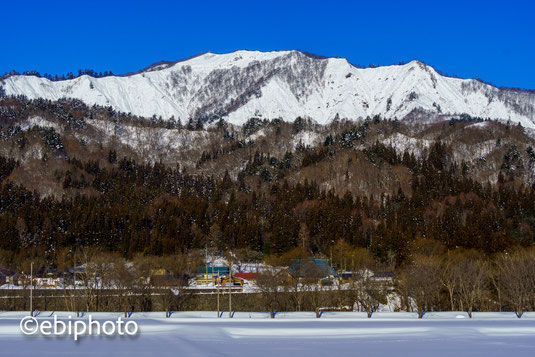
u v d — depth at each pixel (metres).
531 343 65.56
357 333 73.06
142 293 108.12
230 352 58.88
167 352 58.97
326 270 120.06
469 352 59.53
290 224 166.38
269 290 109.81
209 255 155.88
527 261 108.75
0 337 70.00
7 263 139.00
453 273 110.69
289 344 64.31
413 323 85.50
